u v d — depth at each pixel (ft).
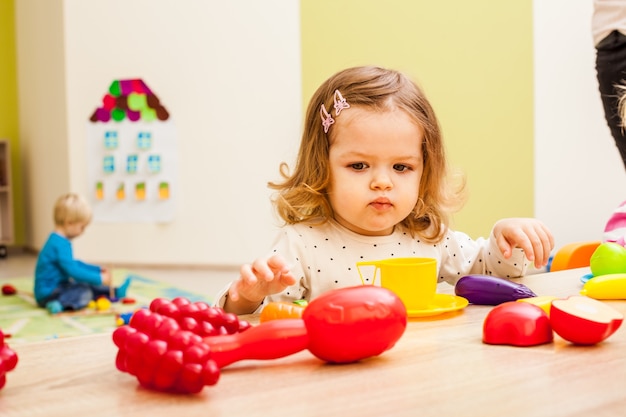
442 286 3.69
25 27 16.57
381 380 1.52
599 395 1.40
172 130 13.64
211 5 13.20
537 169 10.86
